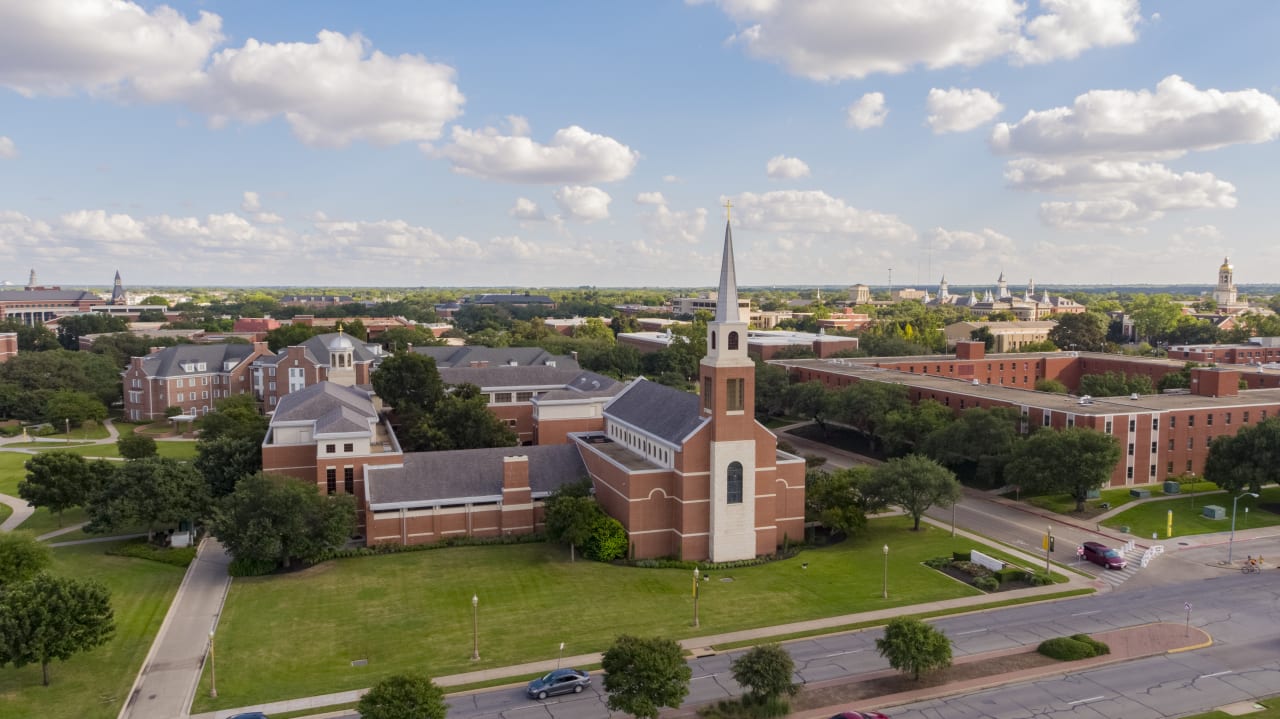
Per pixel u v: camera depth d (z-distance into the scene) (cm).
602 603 7200
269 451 9569
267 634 6556
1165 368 16550
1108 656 6069
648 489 8488
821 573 8006
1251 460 9862
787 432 15750
